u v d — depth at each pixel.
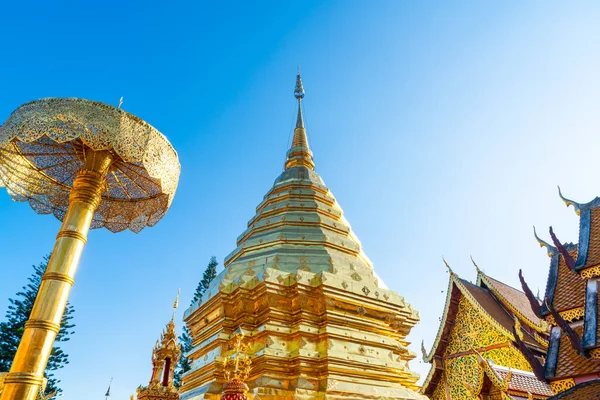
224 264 14.66
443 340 21.47
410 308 12.89
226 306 11.33
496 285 23.02
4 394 4.71
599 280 10.98
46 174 7.76
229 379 7.93
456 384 20.22
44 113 5.68
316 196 15.31
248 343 10.61
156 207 8.11
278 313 10.74
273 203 15.52
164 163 6.32
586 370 10.45
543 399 15.36
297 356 10.10
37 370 4.88
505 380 15.27
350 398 9.84
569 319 11.66
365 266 13.01
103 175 6.22
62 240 5.61
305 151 18.62
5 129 5.86
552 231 12.65
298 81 21.78
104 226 8.59
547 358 11.65
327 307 10.84
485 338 20.17
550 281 13.03
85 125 5.68
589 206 12.62
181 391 11.92
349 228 14.51
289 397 9.61
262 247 13.24
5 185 7.29
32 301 27.44
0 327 26.06
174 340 18.23
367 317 11.52
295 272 11.66
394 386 10.98
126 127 5.91
